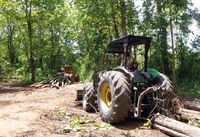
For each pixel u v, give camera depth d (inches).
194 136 211.3
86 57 1037.8
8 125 277.7
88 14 679.1
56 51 1395.2
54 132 250.5
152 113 269.4
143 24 614.2
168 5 576.7
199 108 349.1
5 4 1114.7
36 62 1417.3
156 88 266.8
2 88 830.5
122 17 642.2
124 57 300.8
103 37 749.3
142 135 237.8
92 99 340.8
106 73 289.3
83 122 283.6
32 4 1094.4
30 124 278.8
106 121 280.2
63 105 400.2
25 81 1082.1
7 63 1475.1
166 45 597.9
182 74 762.2
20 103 444.1
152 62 722.8
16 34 1440.7
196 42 888.9
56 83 751.7
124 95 258.2
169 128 237.1
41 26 1317.7
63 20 1267.2
